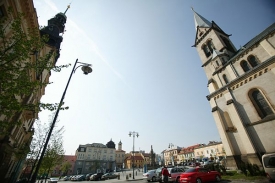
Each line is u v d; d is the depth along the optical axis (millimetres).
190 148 86750
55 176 66250
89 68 10672
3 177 16203
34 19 12539
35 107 6387
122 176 44094
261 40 17828
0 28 5859
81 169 72188
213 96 22375
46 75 22125
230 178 14141
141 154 105062
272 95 15547
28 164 21062
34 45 6832
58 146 25969
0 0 8148
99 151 81188
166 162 100062
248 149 16078
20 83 5633
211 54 26047
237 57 20266
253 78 17484
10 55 5637
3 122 5508
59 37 25047
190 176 12539
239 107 18453
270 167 10414
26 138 22203
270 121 15273
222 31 28484
